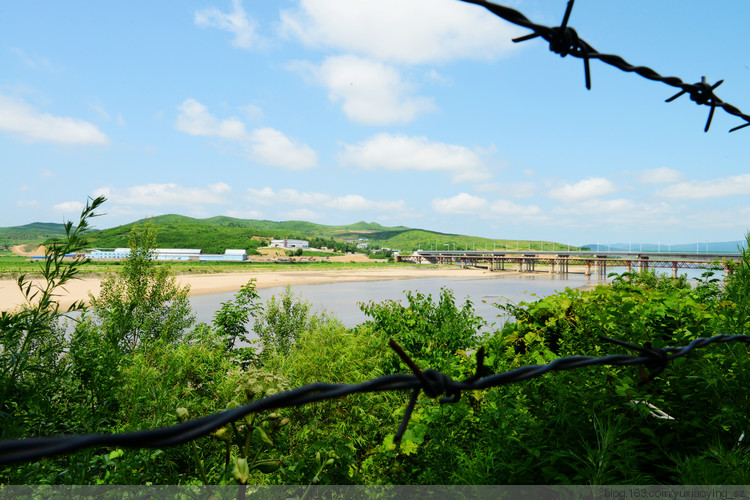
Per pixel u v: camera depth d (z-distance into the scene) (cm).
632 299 300
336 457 279
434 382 111
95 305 700
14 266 7788
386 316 623
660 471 199
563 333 305
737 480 159
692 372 217
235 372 328
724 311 230
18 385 206
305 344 424
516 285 8400
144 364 319
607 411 202
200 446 282
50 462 225
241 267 14562
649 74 148
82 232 201
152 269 1004
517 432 218
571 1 120
